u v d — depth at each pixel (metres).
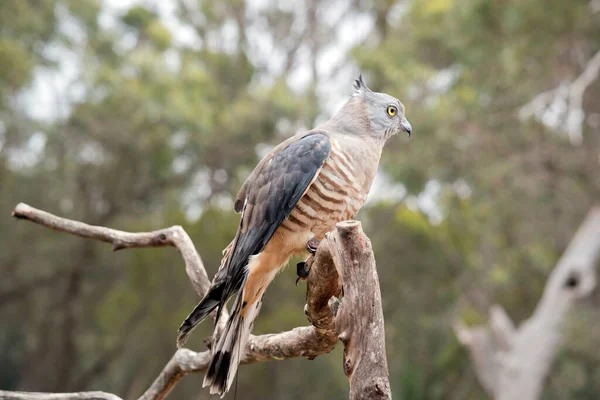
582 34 16.70
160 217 22.14
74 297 22.92
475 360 18.77
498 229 19.67
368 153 5.98
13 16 17.58
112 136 20.05
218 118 20.23
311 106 20.56
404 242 20.91
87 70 18.84
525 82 17.42
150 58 19.08
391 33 22.41
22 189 22.11
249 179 6.14
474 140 17.31
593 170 17.58
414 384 20.47
